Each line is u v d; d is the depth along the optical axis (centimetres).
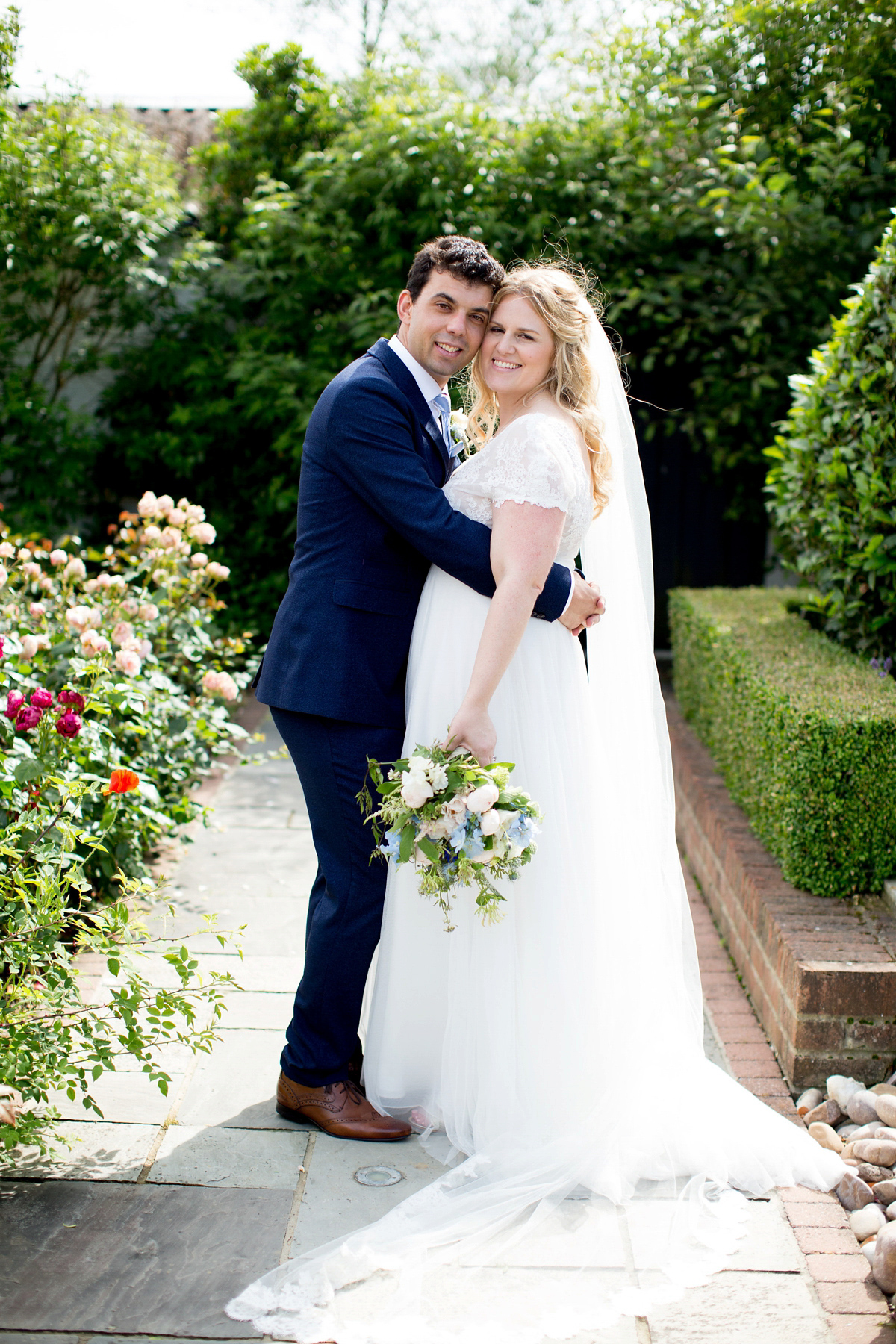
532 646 244
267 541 755
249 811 480
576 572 255
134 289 718
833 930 295
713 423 696
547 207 688
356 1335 186
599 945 246
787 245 632
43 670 352
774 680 359
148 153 739
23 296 733
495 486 228
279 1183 230
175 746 409
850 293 639
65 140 696
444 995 253
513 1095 240
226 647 482
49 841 255
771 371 678
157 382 755
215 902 377
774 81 603
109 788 272
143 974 320
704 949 366
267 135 767
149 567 451
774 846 347
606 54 672
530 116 706
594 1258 208
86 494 762
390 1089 254
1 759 266
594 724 254
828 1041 275
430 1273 203
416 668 249
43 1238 210
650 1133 239
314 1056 250
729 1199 228
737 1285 203
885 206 609
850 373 391
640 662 273
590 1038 243
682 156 666
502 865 217
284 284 739
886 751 309
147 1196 224
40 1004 235
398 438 234
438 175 693
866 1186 233
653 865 265
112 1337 185
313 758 244
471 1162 233
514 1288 200
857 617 418
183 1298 195
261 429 751
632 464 273
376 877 247
